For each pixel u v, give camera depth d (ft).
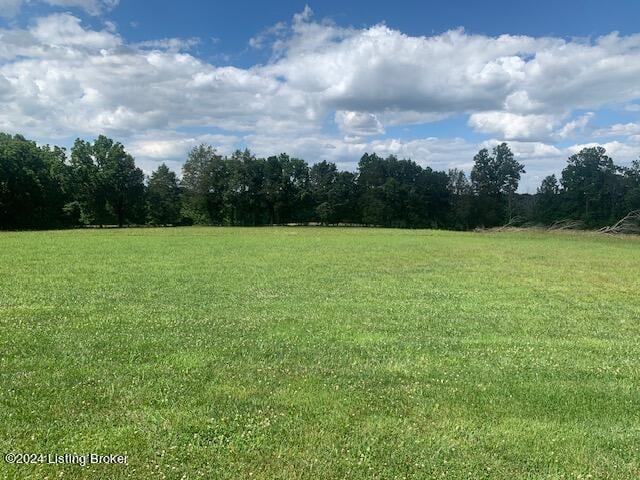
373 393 24.99
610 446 20.29
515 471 18.26
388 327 39.50
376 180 402.72
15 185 263.29
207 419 21.31
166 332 35.50
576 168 342.64
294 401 23.54
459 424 21.75
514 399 24.85
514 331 39.70
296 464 18.19
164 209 357.41
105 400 22.99
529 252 113.70
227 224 377.91
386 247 120.78
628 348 35.42
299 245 122.42
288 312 44.01
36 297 47.96
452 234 186.60
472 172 403.54
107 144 335.88
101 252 95.20
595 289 62.49
